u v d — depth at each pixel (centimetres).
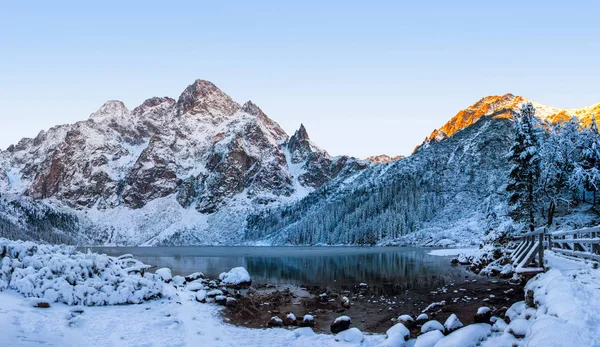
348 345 1462
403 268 4394
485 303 2122
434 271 3891
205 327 1784
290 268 5031
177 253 11788
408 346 1430
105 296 2045
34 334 1346
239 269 3391
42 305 1778
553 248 2488
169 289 2625
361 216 15612
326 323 1922
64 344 1337
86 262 2189
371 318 1995
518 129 4116
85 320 1669
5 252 2245
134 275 2467
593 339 869
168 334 1609
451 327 1561
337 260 6312
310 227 18588
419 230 12262
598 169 4781
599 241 1628
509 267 3061
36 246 2395
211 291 2616
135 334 1572
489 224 6619
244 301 2509
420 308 2164
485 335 1328
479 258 4200
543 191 4344
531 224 4019
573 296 1167
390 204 14900
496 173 13700
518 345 1090
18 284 1944
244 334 1689
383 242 12888
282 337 1636
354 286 3109
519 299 2134
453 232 11012
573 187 4697
